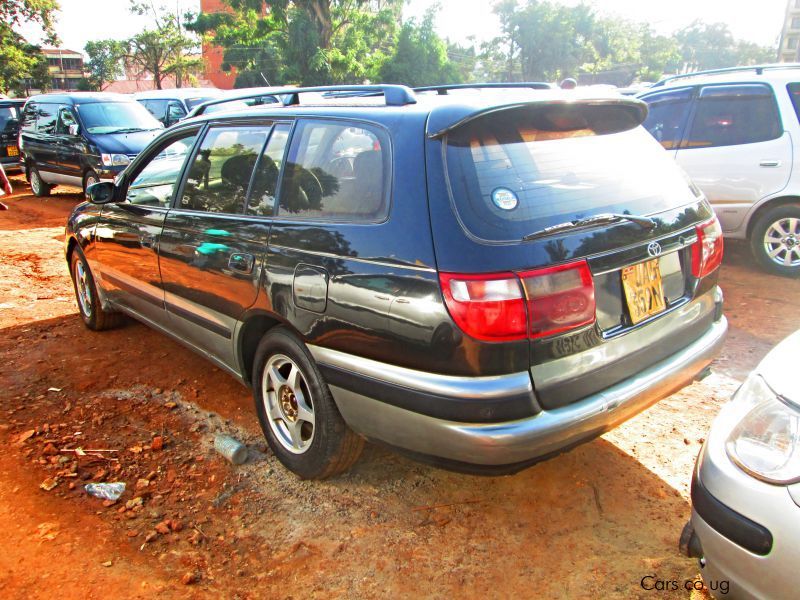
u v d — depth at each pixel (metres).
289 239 2.99
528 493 3.11
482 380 2.34
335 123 2.98
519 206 2.46
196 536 2.85
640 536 2.80
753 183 6.40
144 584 2.58
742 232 6.64
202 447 3.58
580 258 2.45
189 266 3.66
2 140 16.09
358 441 3.01
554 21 50.78
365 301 2.60
